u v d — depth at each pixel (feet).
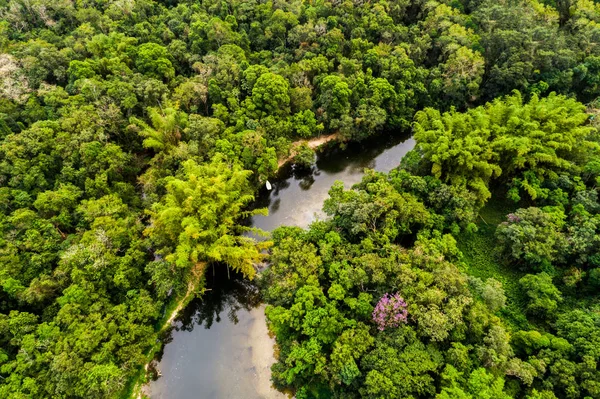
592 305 132.46
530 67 210.18
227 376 138.31
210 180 152.25
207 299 160.15
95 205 152.76
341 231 154.81
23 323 123.03
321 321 123.24
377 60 224.74
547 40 216.13
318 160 219.00
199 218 145.89
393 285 131.13
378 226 152.35
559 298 131.44
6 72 183.62
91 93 182.19
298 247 143.54
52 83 197.67
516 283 147.84
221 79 204.03
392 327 122.21
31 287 127.95
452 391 102.94
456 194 158.81
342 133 213.87
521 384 113.70
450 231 163.84
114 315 131.95
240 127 194.59
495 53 226.79
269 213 191.72
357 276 130.93
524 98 214.69
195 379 138.00
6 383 113.70
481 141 165.99
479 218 171.94
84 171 163.22
